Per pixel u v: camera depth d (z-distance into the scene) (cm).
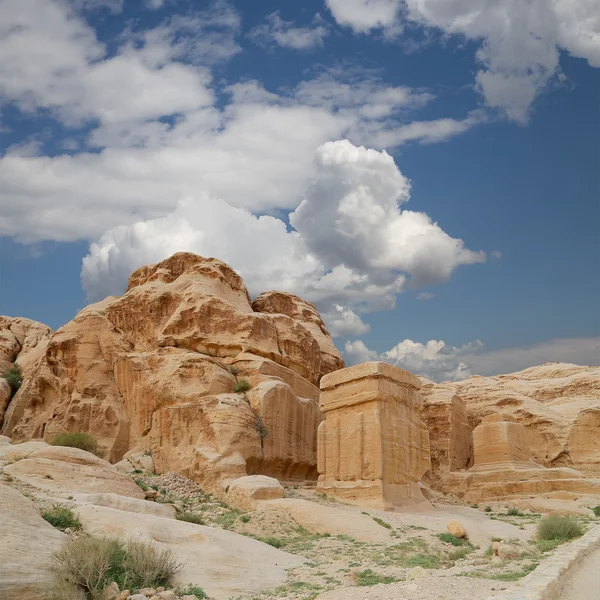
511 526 2883
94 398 4078
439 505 3588
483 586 1453
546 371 6569
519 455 4312
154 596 1475
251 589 1691
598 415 4631
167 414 3634
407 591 1417
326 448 3422
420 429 3522
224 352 4097
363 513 2778
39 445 2830
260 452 3516
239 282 4634
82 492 2342
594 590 1426
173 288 4312
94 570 1507
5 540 1496
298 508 2698
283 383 3869
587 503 3619
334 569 1930
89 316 4347
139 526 1877
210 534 2002
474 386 5653
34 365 4972
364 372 3300
